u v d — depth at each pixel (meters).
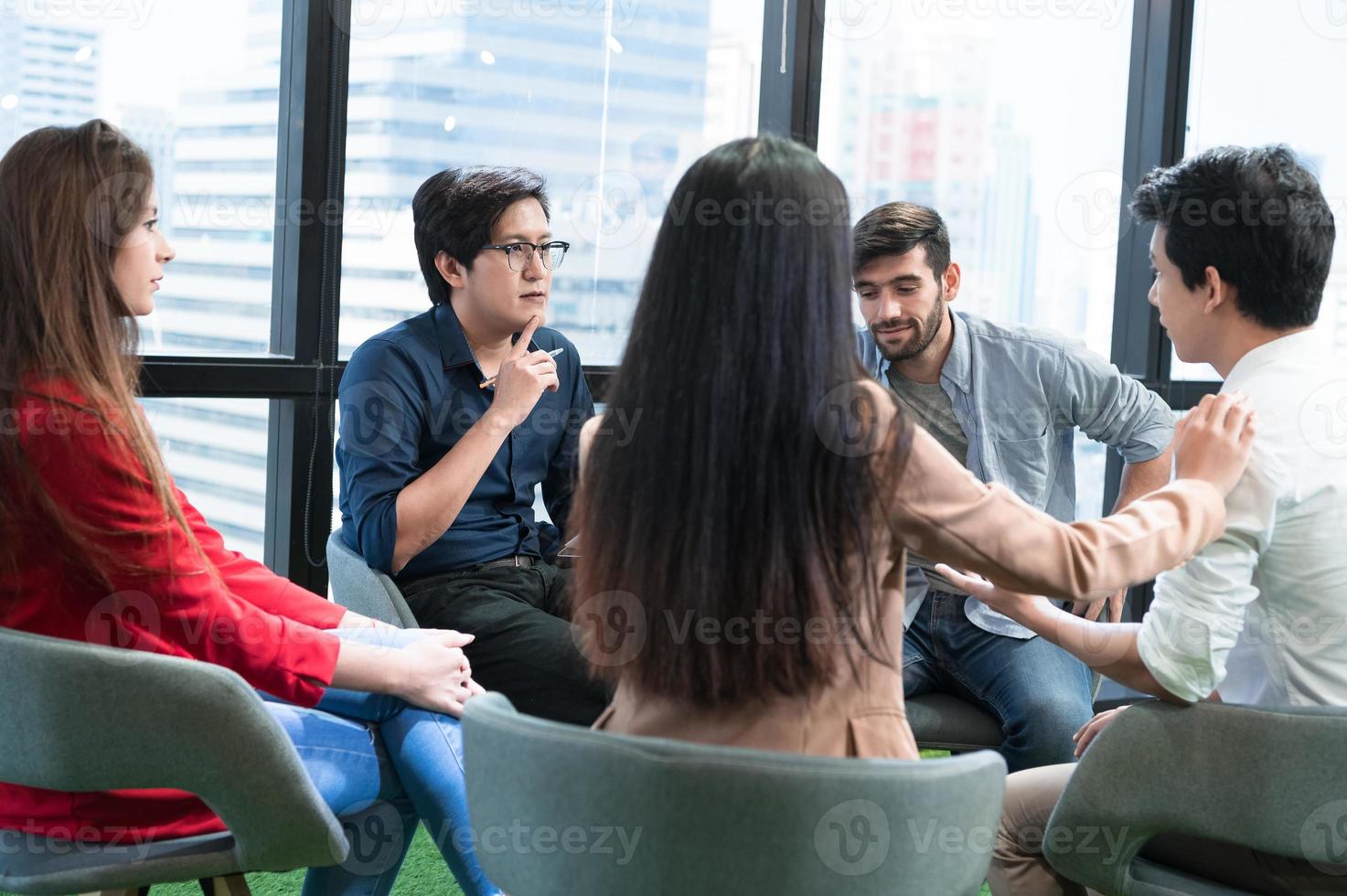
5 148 2.37
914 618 2.29
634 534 1.13
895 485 1.10
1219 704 1.31
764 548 1.08
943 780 1.07
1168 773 1.32
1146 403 2.34
